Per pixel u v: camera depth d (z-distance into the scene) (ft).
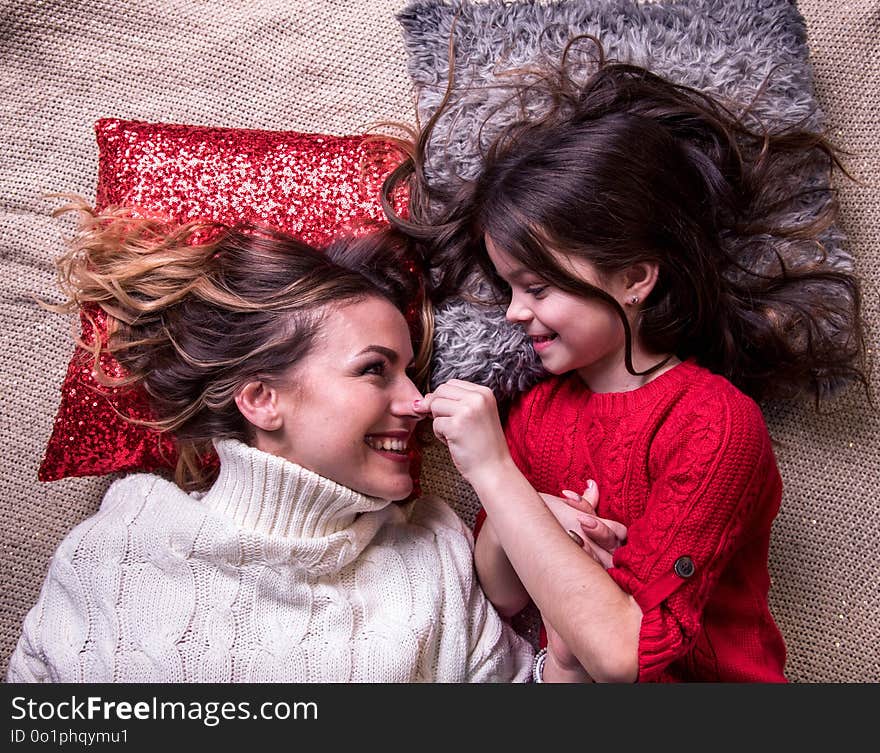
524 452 3.95
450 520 4.05
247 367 3.60
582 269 3.50
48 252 4.53
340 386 3.56
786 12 4.17
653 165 3.58
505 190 3.57
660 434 3.55
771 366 4.04
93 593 3.63
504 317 4.00
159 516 3.71
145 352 3.81
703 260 3.66
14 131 4.61
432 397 3.64
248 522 3.64
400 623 3.68
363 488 3.66
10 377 4.45
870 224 4.39
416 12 4.37
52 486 4.40
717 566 3.38
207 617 3.56
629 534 3.52
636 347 3.70
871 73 4.50
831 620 4.32
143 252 3.83
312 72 4.65
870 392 4.30
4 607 4.36
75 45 4.66
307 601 3.62
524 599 4.06
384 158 4.12
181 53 4.66
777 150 4.05
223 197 3.99
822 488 4.33
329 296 3.61
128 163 4.00
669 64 4.09
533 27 4.22
